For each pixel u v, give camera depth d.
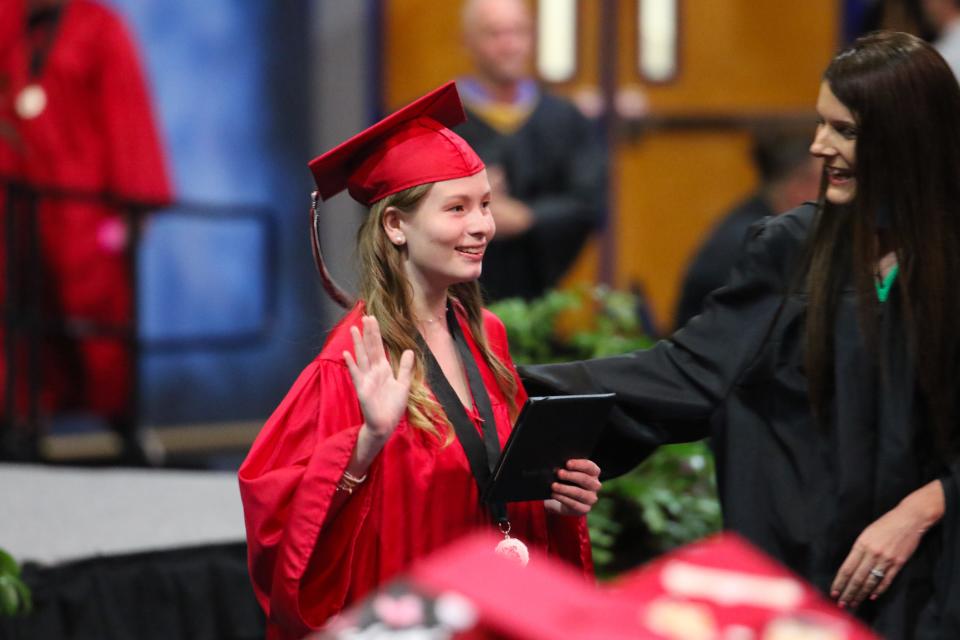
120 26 20.05
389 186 8.14
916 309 8.15
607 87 25.81
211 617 12.45
